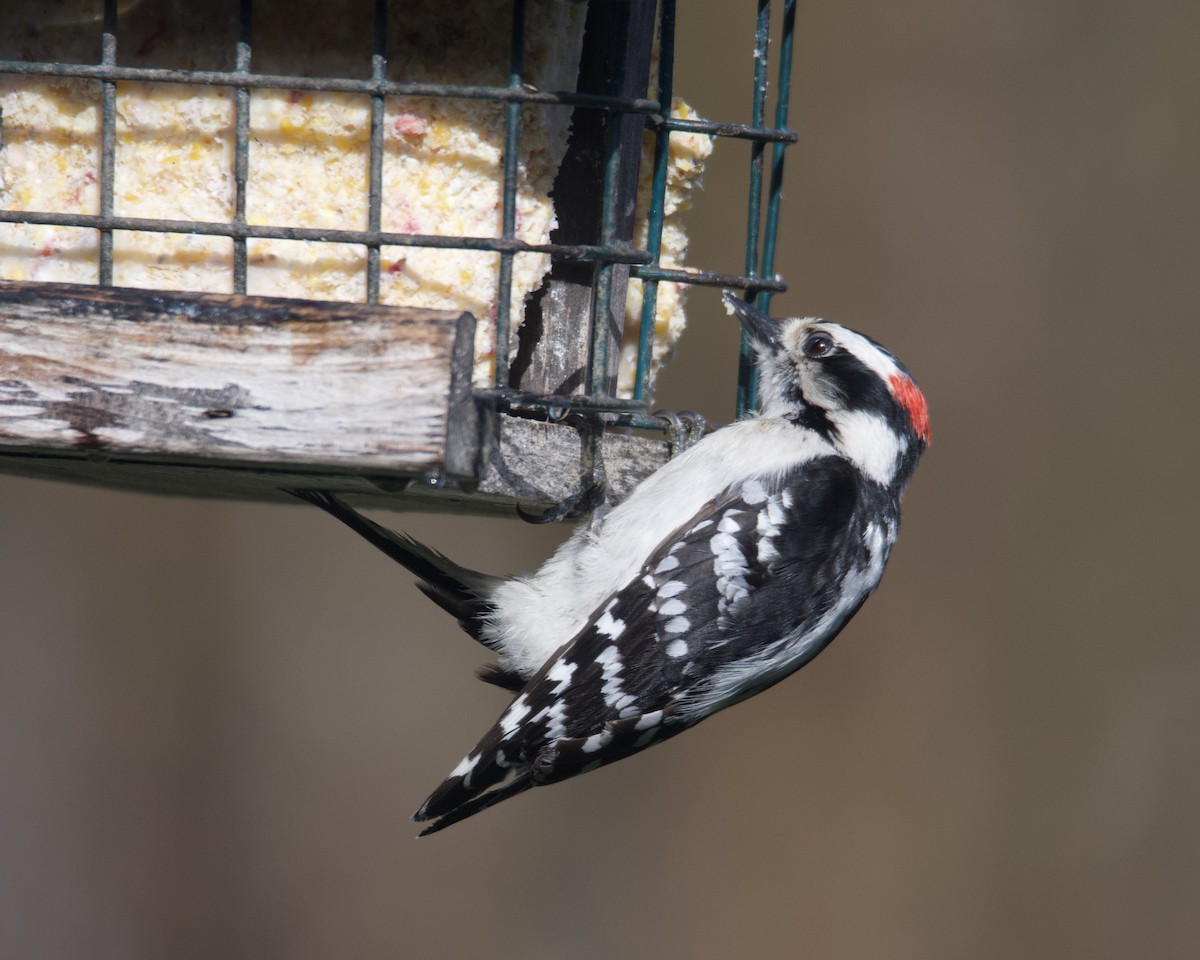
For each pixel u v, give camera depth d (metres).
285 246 8.05
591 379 8.47
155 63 8.08
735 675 9.24
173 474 8.13
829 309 18.31
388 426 6.53
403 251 8.15
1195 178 18.25
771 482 9.38
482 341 8.26
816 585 9.37
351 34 8.14
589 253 8.15
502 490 8.25
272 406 6.61
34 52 8.10
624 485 9.45
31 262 8.05
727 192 17.86
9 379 6.73
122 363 6.70
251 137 8.03
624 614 9.02
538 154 8.42
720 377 17.62
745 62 18.06
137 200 8.05
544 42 8.37
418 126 8.12
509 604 9.21
